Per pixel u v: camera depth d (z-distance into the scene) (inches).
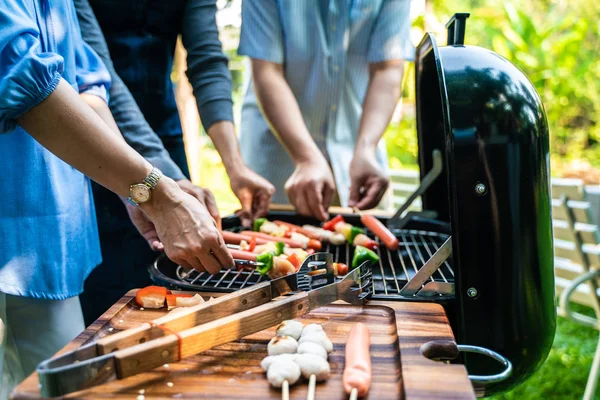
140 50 83.0
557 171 250.4
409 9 98.9
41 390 34.5
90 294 89.0
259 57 95.1
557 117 305.6
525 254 54.6
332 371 42.0
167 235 51.9
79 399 37.4
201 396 38.3
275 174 110.1
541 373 122.7
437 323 49.0
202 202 67.6
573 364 126.7
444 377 39.0
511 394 115.3
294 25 95.4
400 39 97.6
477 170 53.6
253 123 111.3
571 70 299.9
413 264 69.7
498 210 53.7
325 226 83.0
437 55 56.0
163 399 37.8
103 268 88.0
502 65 56.9
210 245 51.3
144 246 88.6
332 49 99.3
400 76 99.2
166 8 83.6
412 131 334.0
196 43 88.7
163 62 86.4
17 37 44.4
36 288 54.4
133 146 70.6
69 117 45.8
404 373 39.6
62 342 59.0
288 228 82.8
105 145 47.4
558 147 307.4
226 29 308.8
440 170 79.1
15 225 52.9
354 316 52.0
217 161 339.9
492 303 54.4
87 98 63.0
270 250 69.6
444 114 52.4
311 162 87.1
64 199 56.9
